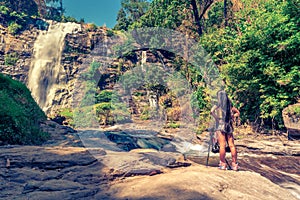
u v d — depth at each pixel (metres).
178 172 4.07
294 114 10.73
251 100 13.47
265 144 9.45
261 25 12.62
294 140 10.18
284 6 12.00
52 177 3.84
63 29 38.97
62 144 8.02
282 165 7.27
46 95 35.50
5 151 4.91
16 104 9.65
